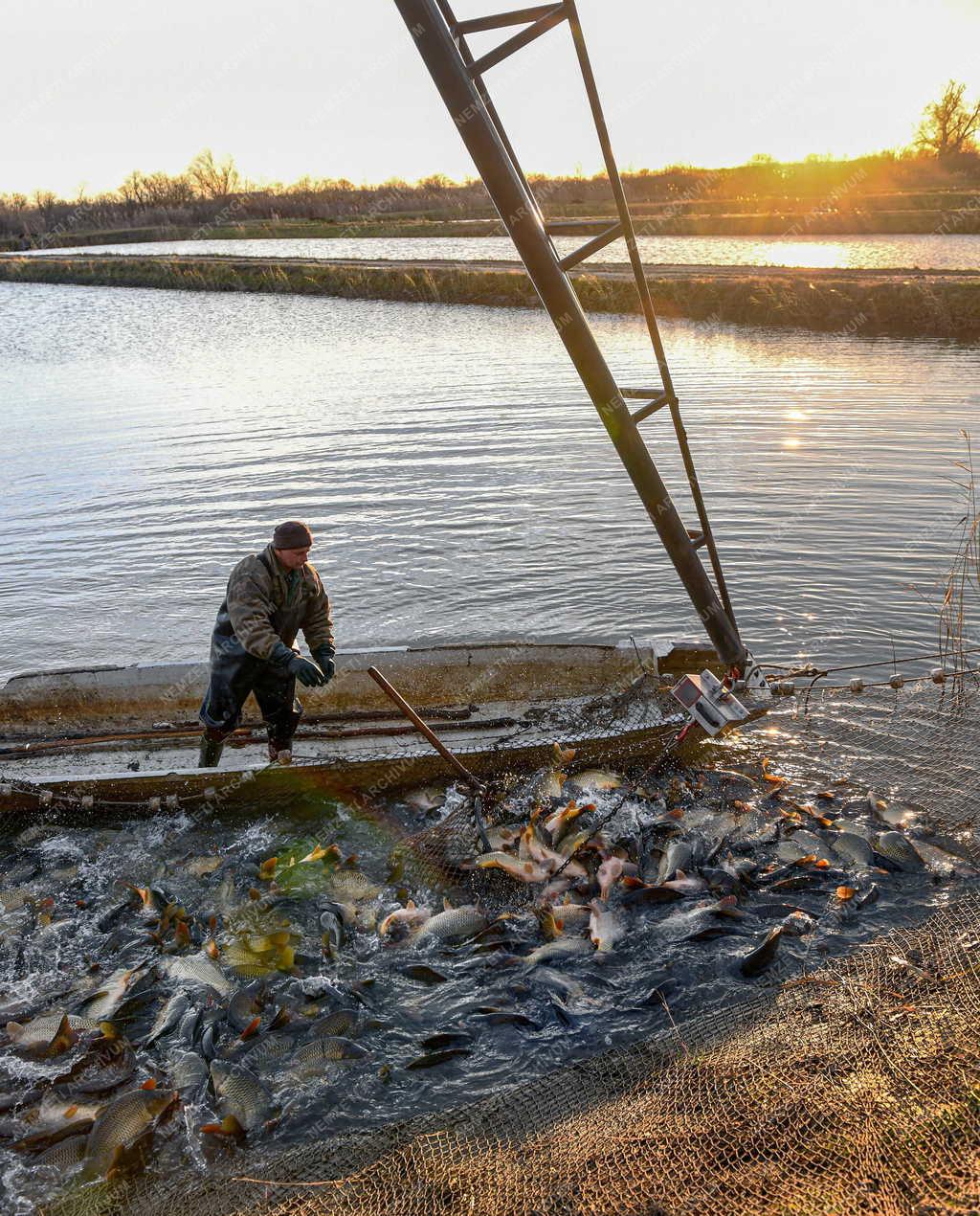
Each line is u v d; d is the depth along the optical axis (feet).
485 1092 14.51
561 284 17.31
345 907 18.44
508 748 22.02
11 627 32.24
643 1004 16.10
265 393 69.36
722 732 20.04
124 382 76.33
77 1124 14.02
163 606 33.76
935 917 17.51
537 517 41.11
